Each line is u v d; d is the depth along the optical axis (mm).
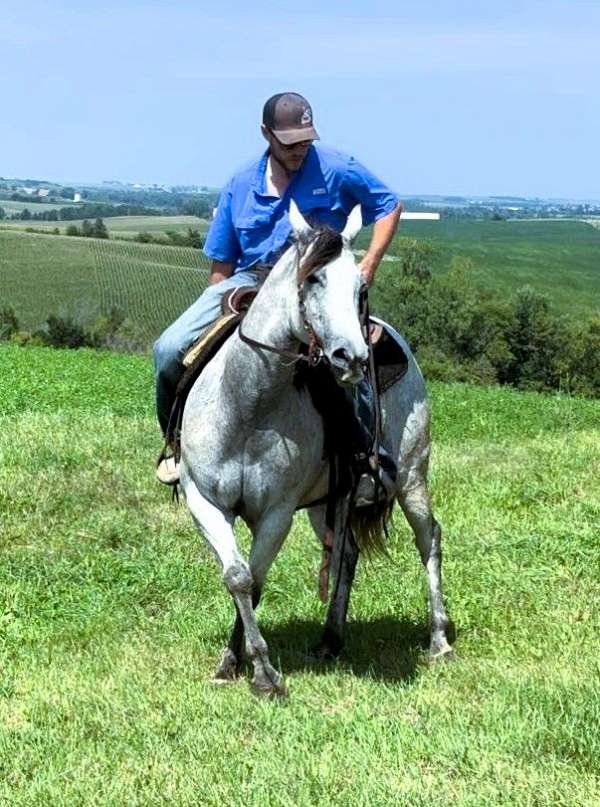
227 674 6812
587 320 70750
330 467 6801
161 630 7895
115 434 14766
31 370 24812
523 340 69625
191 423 6418
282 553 9617
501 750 5629
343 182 6941
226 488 6355
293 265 5961
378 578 9102
